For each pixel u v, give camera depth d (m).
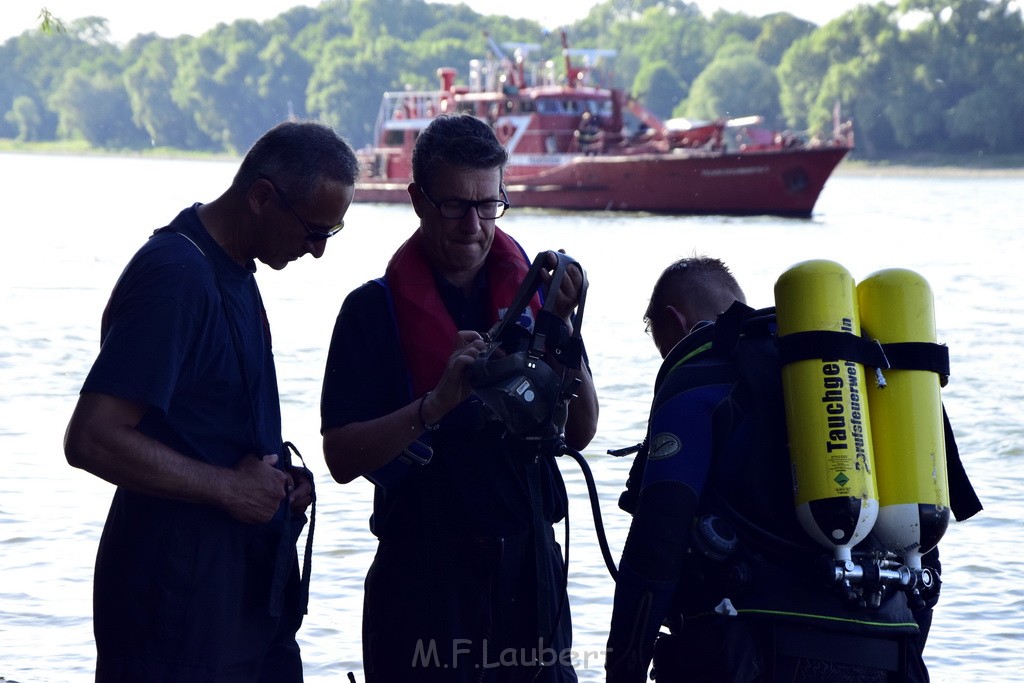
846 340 4.54
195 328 4.81
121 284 4.85
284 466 5.32
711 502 4.73
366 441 5.03
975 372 23.39
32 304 32.28
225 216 5.00
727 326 4.81
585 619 9.98
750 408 4.73
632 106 77.19
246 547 5.08
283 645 5.45
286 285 38.94
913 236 62.69
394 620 5.31
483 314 5.41
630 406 19.72
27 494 13.38
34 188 111.62
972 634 9.85
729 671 4.55
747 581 4.60
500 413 4.88
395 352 5.30
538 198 74.81
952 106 185.00
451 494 5.23
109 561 4.96
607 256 49.53
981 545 12.12
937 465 4.58
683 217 72.19
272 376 5.34
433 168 5.12
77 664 8.93
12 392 20.23
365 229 68.62
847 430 4.47
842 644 4.55
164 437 4.91
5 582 10.62
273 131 4.95
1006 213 85.19
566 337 4.98
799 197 68.94
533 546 5.25
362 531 12.15
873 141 191.00
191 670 4.90
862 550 4.62
